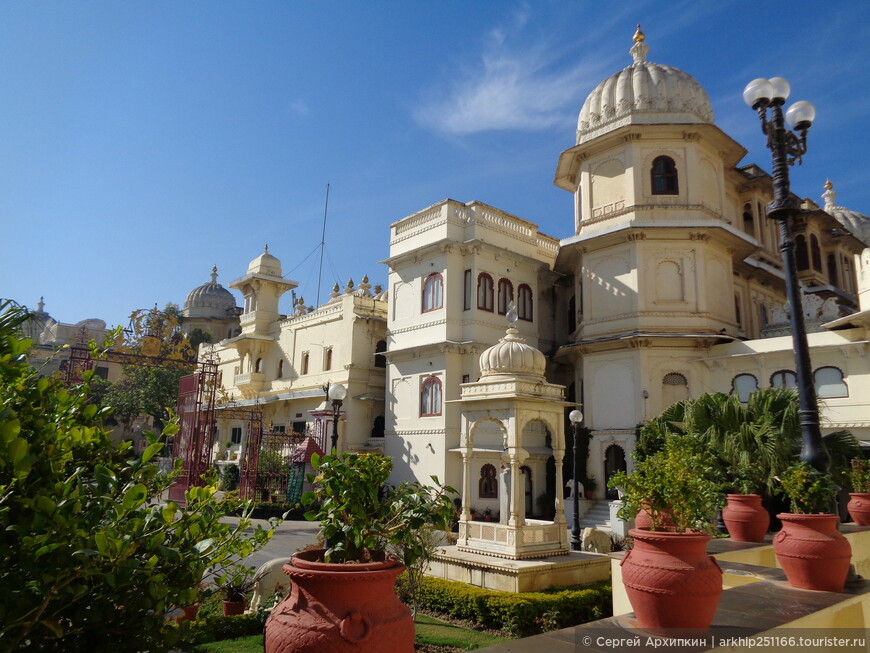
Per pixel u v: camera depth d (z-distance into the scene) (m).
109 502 3.44
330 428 27.20
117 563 3.07
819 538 6.28
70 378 18.30
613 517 20.45
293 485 26.36
